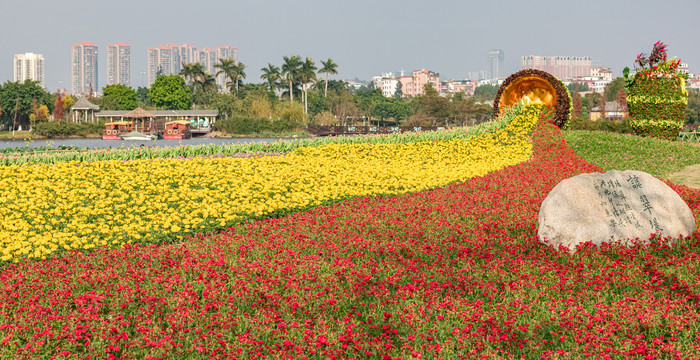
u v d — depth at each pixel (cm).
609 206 1069
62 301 766
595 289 808
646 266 895
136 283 833
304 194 1480
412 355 611
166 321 719
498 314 733
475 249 997
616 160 2397
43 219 1223
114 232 1142
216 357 618
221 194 1471
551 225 1055
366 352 645
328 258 977
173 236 1147
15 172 1680
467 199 1481
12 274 881
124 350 652
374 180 1728
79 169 1727
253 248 1020
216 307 754
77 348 663
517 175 1923
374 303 765
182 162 1956
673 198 1083
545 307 760
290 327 699
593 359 621
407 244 1029
